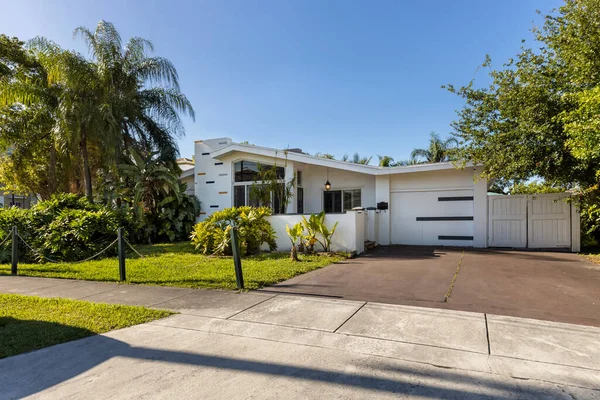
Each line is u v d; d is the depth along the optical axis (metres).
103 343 4.11
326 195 16.70
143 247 13.74
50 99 16.31
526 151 10.29
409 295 6.06
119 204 17.05
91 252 11.06
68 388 3.10
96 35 16.69
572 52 8.59
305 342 4.06
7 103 15.56
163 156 18.03
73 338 4.25
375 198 15.35
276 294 6.23
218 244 11.06
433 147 29.78
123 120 17.31
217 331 4.45
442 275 7.77
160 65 18.12
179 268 8.77
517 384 3.06
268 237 11.62
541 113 9.89
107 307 5.46
